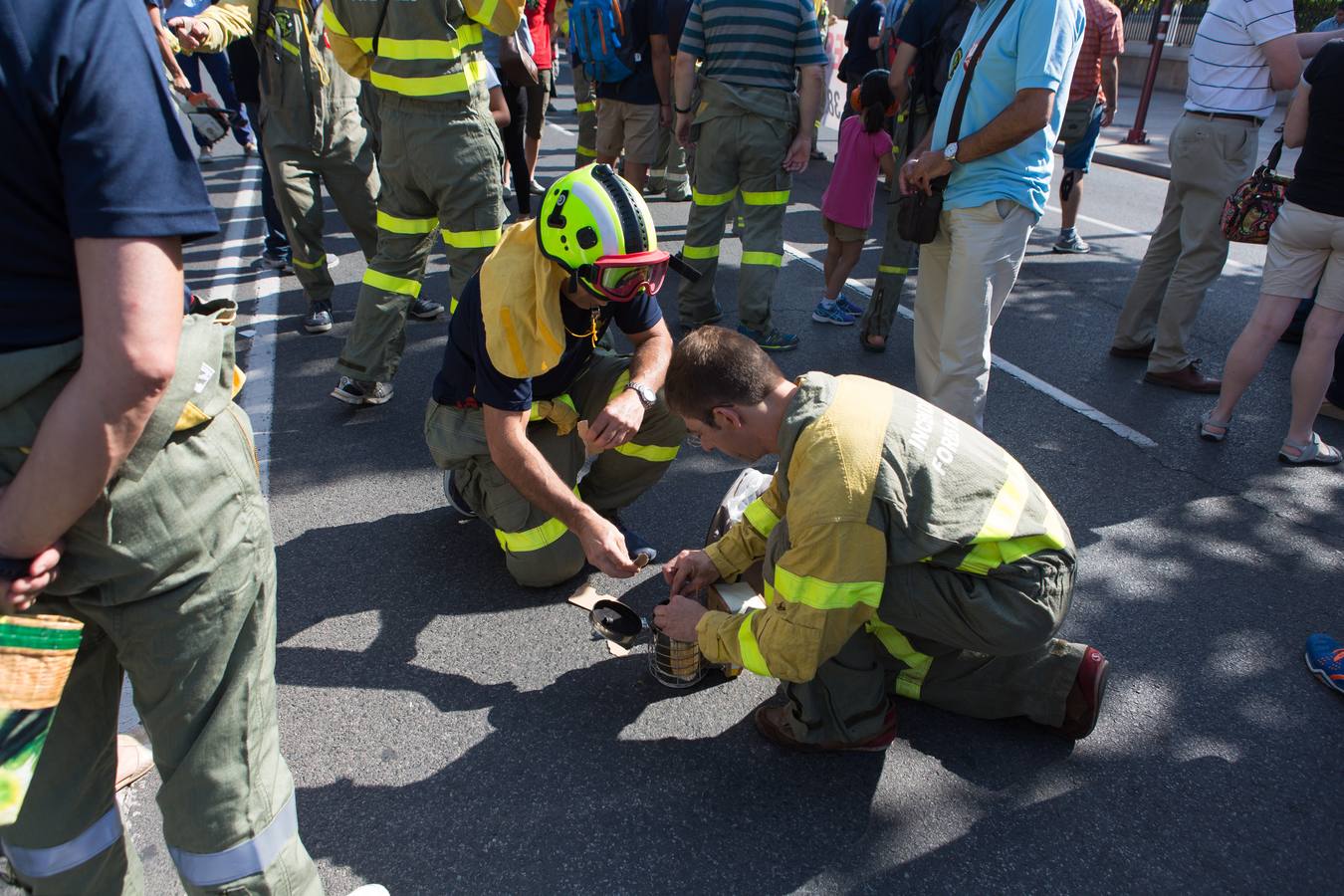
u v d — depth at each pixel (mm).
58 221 1087
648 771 2275
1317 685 2600
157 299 1079
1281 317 3701
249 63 5270
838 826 2135
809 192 8531
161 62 1130
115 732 1482
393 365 4074
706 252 4934
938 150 3373
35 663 1206
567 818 2143
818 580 1949
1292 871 2047
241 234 6570
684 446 3873
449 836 2092
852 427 1969
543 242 2354
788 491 2111
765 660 2053
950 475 2020
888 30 7234
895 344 5082
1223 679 2615
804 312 5535
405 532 3234
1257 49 3936
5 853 1468
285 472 3611
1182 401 4391
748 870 2027
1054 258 6828
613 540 2455
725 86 4488
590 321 2709
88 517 1191
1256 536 3314
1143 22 16406
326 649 2662
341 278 5770
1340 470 3775
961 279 3377
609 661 2641
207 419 1278
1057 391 4473
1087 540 3277
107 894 1531
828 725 2260
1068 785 2256
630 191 2357
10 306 1089
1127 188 9586
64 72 1021
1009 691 2344
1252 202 3768
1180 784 2266
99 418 1083
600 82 6352
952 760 2326
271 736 1492
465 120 3588
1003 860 2059
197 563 1303
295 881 1518
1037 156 3262
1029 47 3072
